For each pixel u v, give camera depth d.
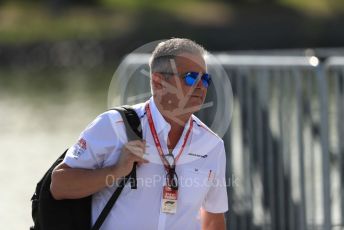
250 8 160.75
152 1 167.75
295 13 154.38
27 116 62.94
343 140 20.17
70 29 153.38
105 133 11.04
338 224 20.59
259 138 20.66
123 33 149.12
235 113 22.17
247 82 20.70
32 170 40.41
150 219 11.19
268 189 20.62
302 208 20.30
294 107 20.20
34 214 11.48
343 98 19.97
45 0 174.00
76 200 11.22
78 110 66.31
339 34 146.12
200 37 150.38
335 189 22.00
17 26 158.50
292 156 20.89
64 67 132.38
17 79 107.12
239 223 20.86
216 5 164.00
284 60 20.22
